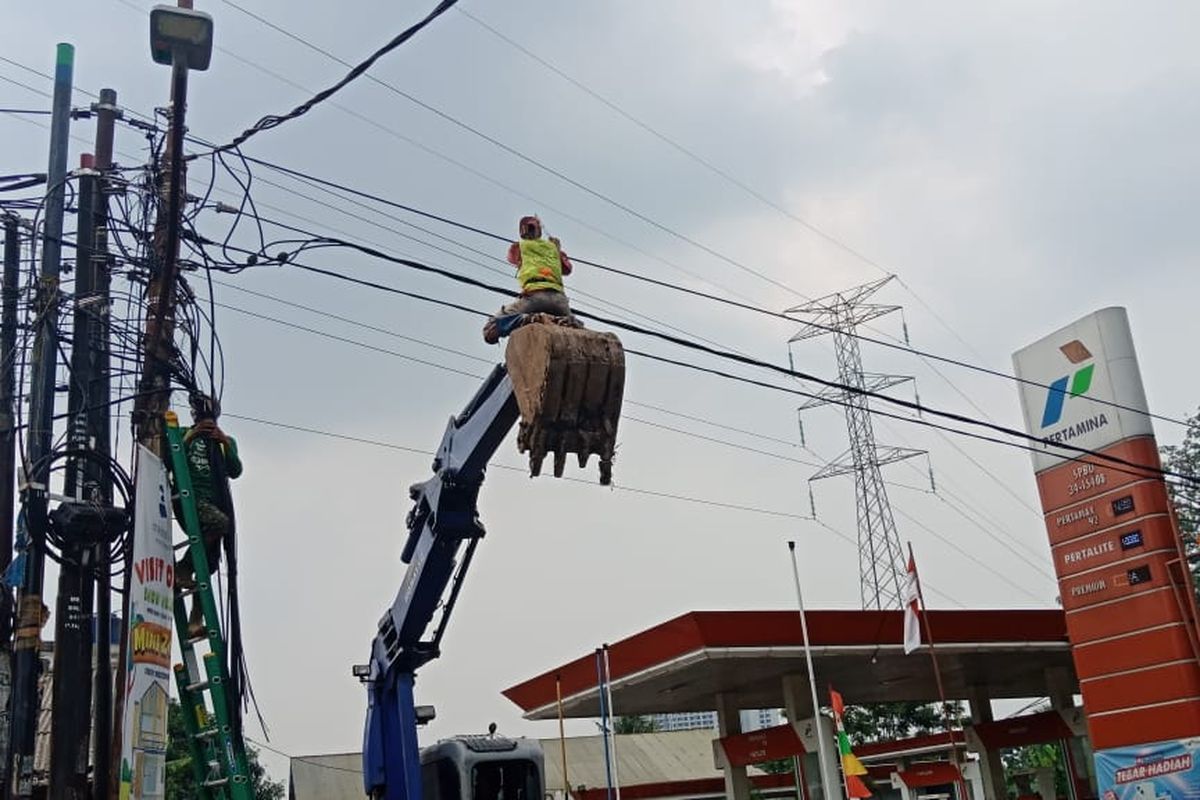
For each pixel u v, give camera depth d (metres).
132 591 11.84
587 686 34.38
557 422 8.66
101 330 14.22
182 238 13.62
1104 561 26.19
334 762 49.75
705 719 108.00
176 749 35.44
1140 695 25.05
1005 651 33.00
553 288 9.38
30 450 13.44
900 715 60.56
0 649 13.17
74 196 14.67
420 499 12.63
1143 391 26.41
